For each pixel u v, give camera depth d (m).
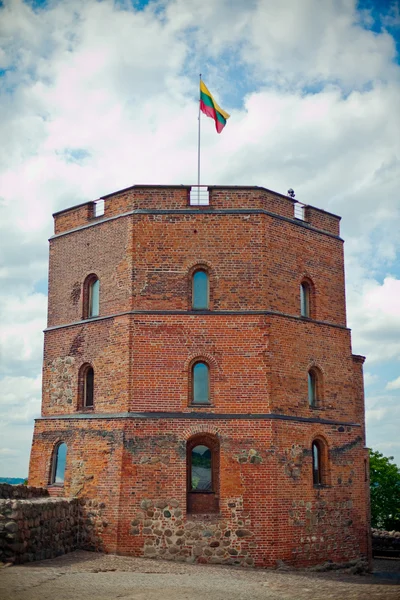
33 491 27.84
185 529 26.66
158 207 29.56
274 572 25.62
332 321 31.70
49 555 24.52
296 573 26.31
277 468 27.50
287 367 28.97
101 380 29.08
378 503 53.34
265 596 19.58
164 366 28.12
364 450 34.72
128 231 29.41
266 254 29.16
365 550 30.48
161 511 26.81
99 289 30.33
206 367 28.50
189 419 27.62
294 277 30.28
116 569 23.36
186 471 27.38
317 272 31.45
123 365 28.25
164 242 29.16
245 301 28.70
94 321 29.88
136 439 27.38
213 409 27.86
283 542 27.17
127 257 29.23
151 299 28.70
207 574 23.62
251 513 26.94
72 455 28.95
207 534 26.67
